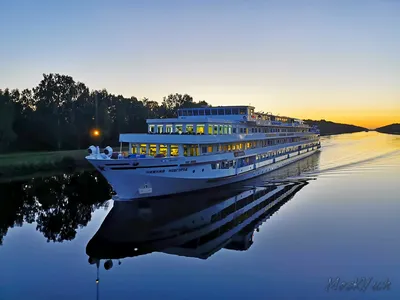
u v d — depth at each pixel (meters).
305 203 41.75
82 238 30.66
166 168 37.56
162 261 25.33
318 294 20.34
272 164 66.12
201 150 42.44
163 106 175.62
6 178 64.62
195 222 34.38
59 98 132.50
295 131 86.88
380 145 139.88
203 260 25.22
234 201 42.91
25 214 39.41
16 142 104.94
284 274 22.84
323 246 27.55
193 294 20.42
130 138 43.41
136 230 32.19
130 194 37.72
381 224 33.09
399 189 49.50
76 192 52.00
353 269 23.39
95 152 36.88
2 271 23.95
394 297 20.03
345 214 36.78
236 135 48.38
